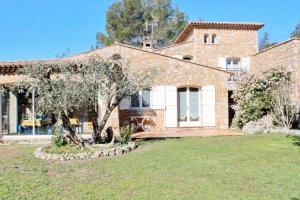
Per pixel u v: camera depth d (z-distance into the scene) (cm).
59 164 1113
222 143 1460
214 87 2247
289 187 798
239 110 2078
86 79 1359
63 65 1383
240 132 1912
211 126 2239
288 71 2047
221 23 2811
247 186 812
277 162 1056
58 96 1316
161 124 2205
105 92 1420
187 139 1631
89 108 1453
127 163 1093
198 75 2244
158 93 2205
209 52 2830
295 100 1959
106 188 816
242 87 2064
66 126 1389
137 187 819
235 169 974
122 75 1441
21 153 1345
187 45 2875
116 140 1570
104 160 1159
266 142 1453
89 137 1675
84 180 897
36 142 1684
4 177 929
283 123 1877
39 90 1333
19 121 1916
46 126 1861
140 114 2188
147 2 4431
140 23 4366
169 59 2220
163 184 840
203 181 860
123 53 2162
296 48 2045
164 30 4350
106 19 4428
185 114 2269
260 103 1984
